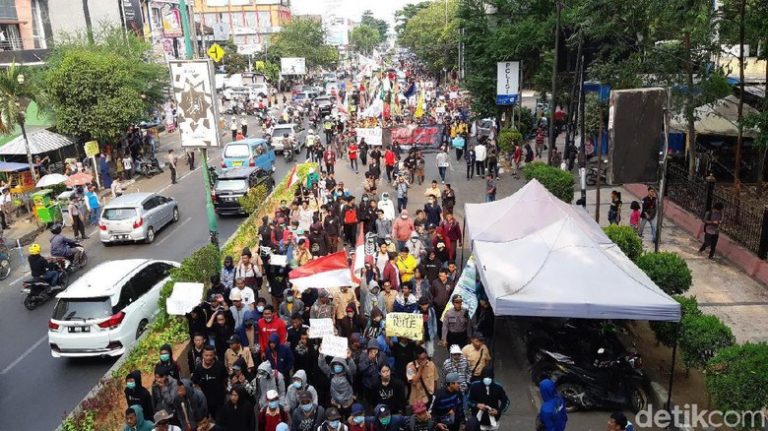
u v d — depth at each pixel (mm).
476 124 36312
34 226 25656
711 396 8773
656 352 11750
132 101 32688
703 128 21875
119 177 33375
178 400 8773
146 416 8969
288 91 86750
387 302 11844
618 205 17734
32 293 16984
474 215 15281
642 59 20750
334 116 44781
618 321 12297
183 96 15594
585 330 10703
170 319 12633
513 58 30547
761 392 7695
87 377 12742
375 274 13406
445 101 51812
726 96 21281
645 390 10250
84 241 23094
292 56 89375
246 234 19078
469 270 12641
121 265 14305
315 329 9938
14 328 15617
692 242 17688
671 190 20594
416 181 28828
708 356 9445
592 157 28328
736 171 18672
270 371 9148
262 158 31078
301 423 8422
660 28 20641
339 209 19047
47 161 32469
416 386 9438
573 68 28312
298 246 14547
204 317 11266
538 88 31469
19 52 42438
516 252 11625
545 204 13914
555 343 10805
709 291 14219
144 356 11461
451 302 11477
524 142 32438
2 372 13133
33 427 10938
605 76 21484
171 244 21953
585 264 10656
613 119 11297
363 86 49500
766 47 17859
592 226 13656
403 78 67500
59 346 12789
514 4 30359
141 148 36531
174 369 9547
